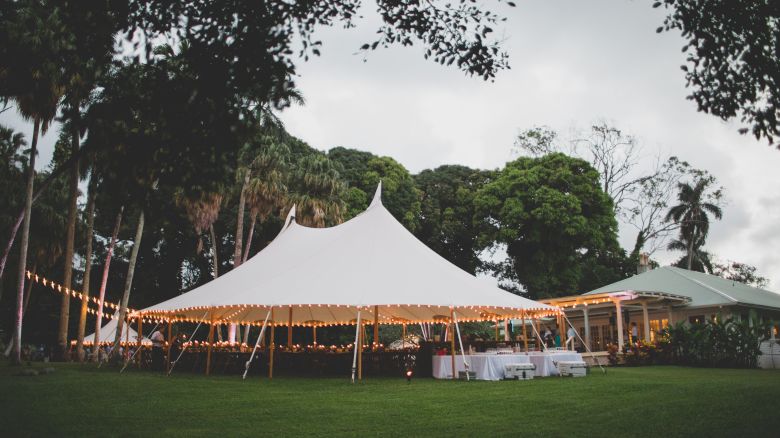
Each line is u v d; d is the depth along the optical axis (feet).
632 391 31.37
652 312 84.79
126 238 117.80
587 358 67.51
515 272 126.62
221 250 118.62
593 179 108.88
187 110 20.79
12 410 25.08
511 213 106.11
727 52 20.72
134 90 21.36
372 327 100.42
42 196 98.58
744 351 57.57
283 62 21.16
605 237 108.27
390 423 21.95
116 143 21.25
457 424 21.49
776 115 20.59
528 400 28.14
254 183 92.38
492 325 98.17
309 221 99.19
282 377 43.78
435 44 23.67
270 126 87.15
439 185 133.59
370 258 48.26
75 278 117.19
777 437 18.37
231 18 20.72
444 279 46.98
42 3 50.85
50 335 117.80
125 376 43.32
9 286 108.06
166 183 21.49
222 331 125.49
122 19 21.29
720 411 23.38
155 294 120.78
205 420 22.75
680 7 21.02
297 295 42.63
